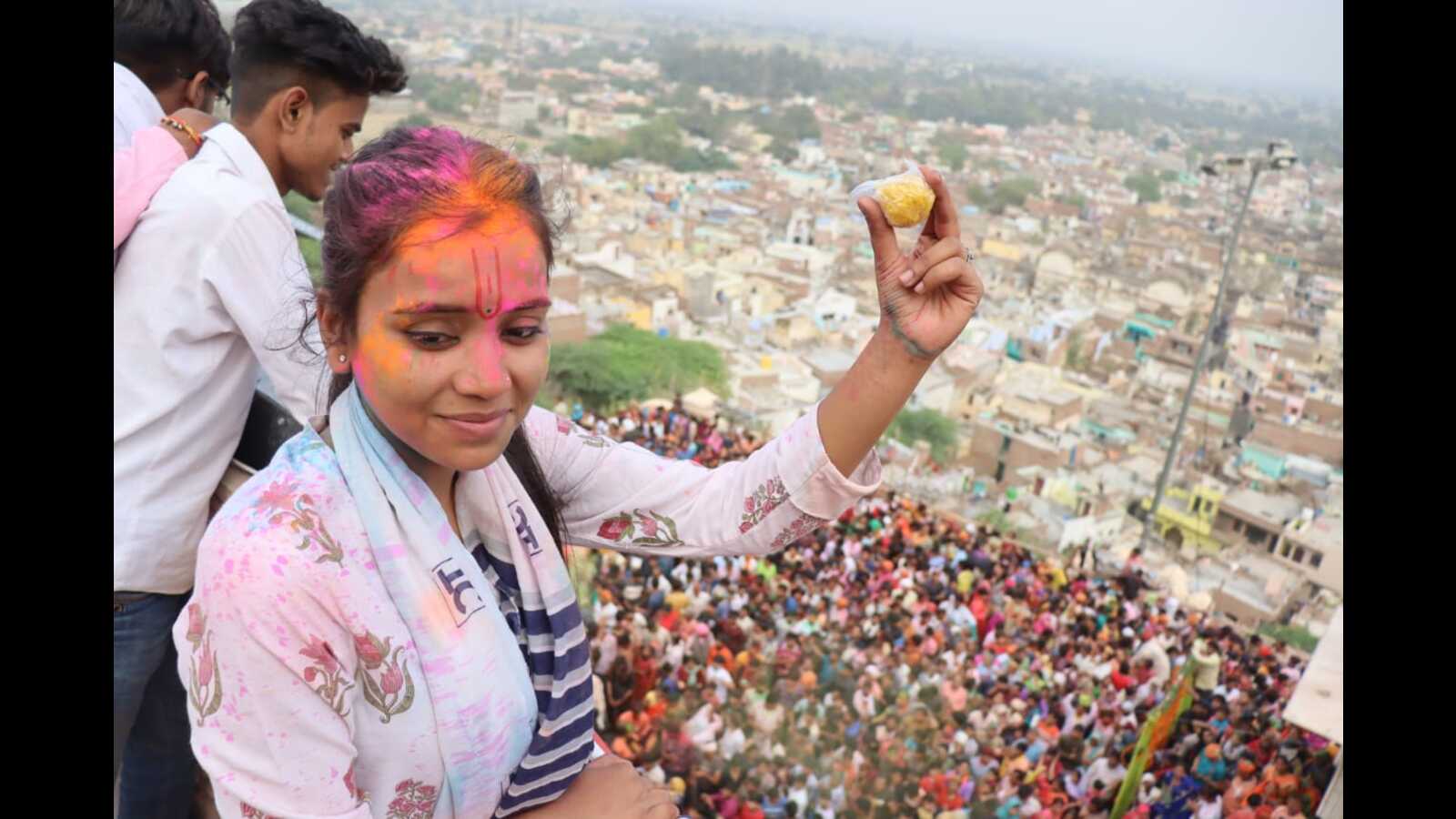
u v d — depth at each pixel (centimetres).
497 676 104
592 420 2564
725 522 132
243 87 160
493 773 106
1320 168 10450
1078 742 1154
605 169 8088
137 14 183
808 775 994
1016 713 1210
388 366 91
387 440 100
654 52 15150
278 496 94
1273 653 1806
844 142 10169
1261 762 1123
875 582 1577
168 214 141
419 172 89
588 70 12669
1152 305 5850
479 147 94
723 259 5950
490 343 92
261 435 159
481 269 89
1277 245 7238
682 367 4019
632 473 135
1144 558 3203
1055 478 3719
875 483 131
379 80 166
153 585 149
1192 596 2944
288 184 167
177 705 168
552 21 17775
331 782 94
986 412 4378
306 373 145
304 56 154
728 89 12812
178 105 199
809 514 130
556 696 111
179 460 147
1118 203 8138
